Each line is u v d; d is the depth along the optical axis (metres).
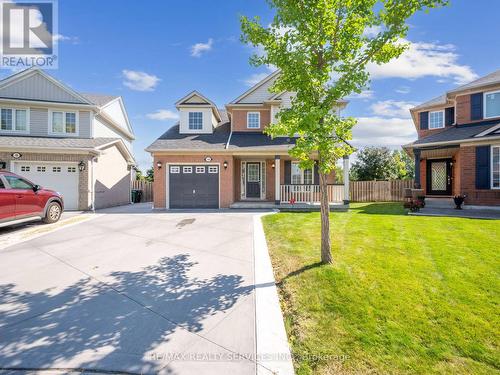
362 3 4.06
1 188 7.41
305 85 4.44
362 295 3.53
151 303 3.53
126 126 21.27
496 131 10.59
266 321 3.10
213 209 12.58
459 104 13.23
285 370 2.31
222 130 15.70
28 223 8.94
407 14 3.99
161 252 5.75
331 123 4.24
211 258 5.34
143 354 2.52
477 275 4.06
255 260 5.19
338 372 2.27
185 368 2.34
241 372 2.29
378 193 16.94
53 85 14.41
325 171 4.45
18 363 2.39
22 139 13.06
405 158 25.45
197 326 2.99
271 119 14.52
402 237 6.25
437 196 14.44
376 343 2.62
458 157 12.57
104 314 3.24
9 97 13.81
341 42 4.35
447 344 2.60
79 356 2.48
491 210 10.61
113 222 9.16
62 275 4.48
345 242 5.92
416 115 16.94
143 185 21.62
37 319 3.12
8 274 4.51
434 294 3.52
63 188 12.66
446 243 5.69
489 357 2.43
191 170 13.19
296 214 10.41
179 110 14.96
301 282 4.00
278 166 12.73
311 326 2.94
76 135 14.55
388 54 4.46
